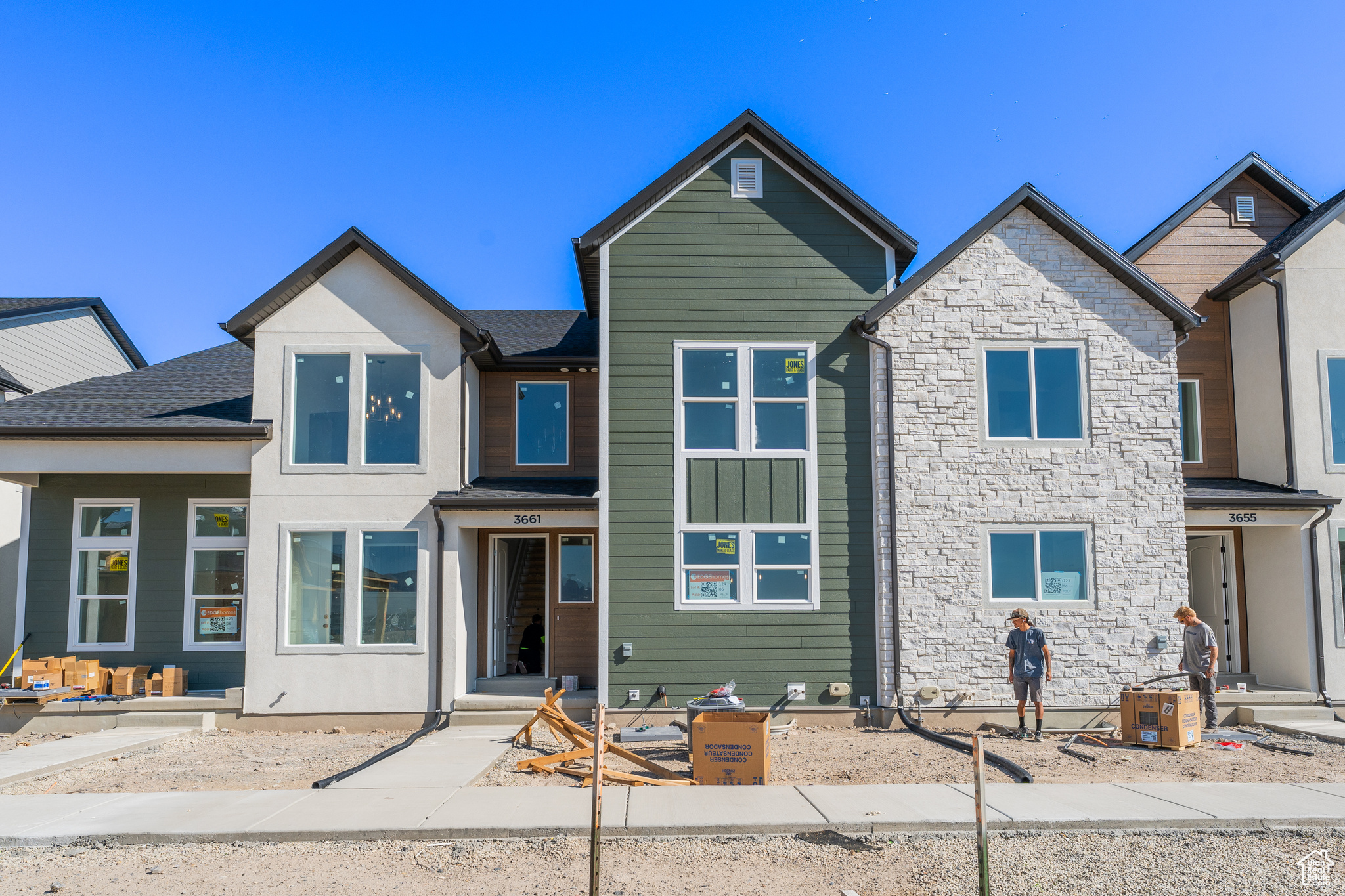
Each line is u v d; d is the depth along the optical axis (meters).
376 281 15.02
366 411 14.86
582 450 16.64
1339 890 6.57
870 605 14.07
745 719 10.34
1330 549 14.78
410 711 14.28
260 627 14.34
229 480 16.34
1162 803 8.61
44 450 14.58
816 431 14.38
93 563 16.20
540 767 10.53
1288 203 17.20
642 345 14.45
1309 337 15.33
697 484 14.21
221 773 10.91
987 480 14.22
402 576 14.55
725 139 14.66
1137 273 14.38
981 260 14.62
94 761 11.66
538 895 6.56
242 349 20.30
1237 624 16.02
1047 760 11.18
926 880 6.80
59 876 7.08
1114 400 14.45
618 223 14.57
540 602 17.55
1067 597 14.12
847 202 14.59
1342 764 10.94
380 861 7.37
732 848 7.59
